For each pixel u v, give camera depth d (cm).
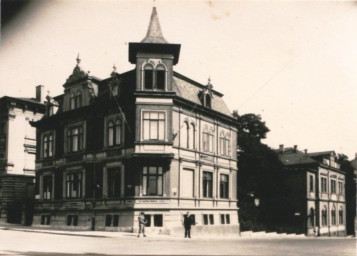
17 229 3438
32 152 4922
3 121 4825
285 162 5781
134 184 3166
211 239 2797
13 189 4697
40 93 5138
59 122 3981
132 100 3256
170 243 2347
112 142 3428
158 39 3250
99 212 3422
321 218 5822
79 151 3703
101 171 3491
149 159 3141
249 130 5006
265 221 5216
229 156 3991
